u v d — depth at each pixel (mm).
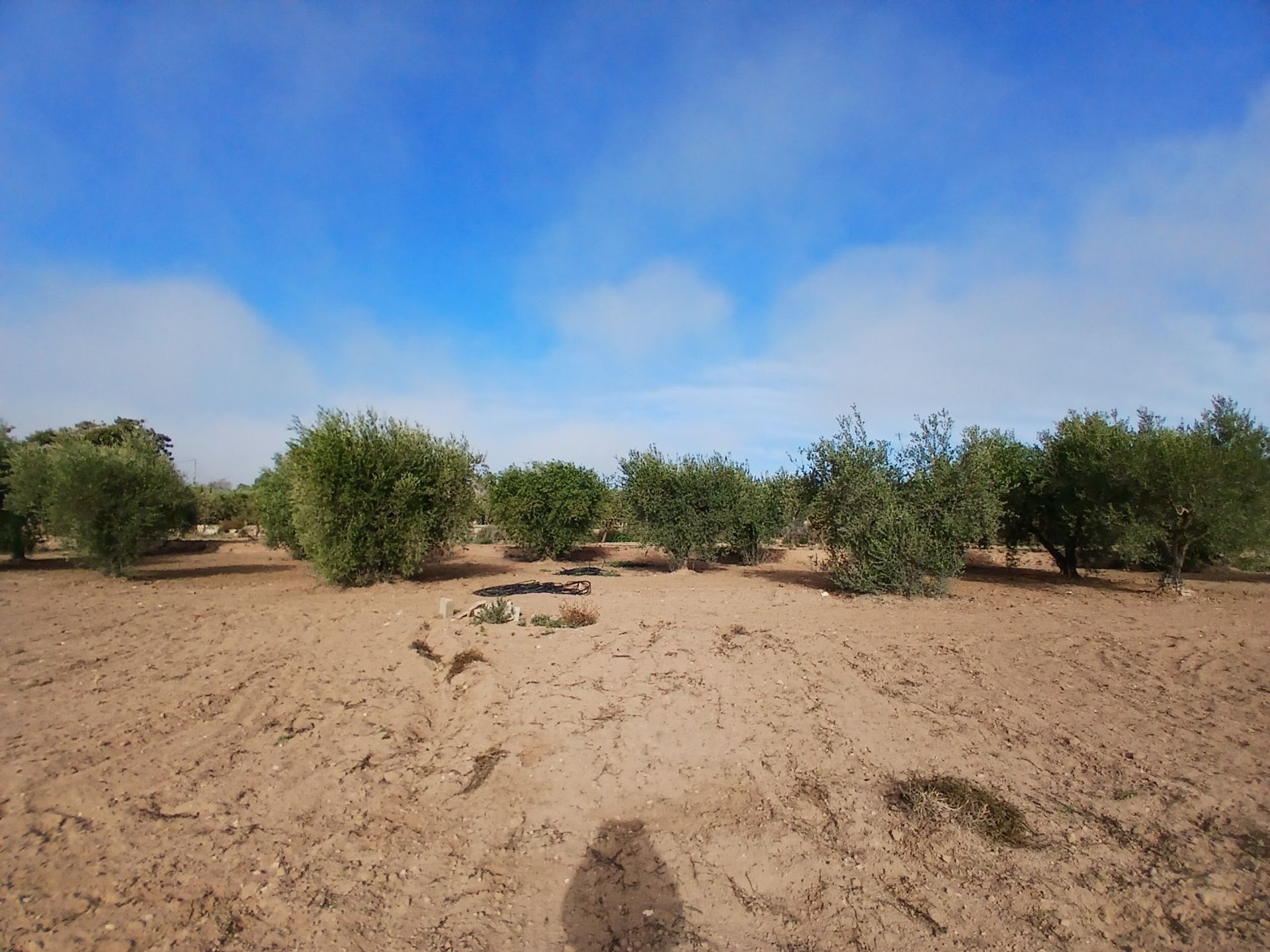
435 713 6477
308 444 15430
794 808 4867
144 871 4051
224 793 4984
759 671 6996
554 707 6098
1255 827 4691
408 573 15883
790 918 3889
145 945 3455
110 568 17297
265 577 18453
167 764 5371
